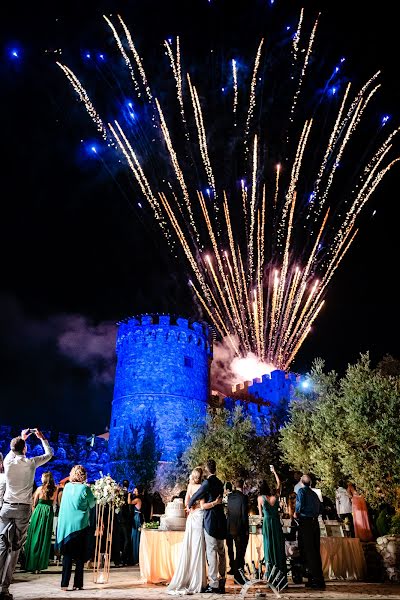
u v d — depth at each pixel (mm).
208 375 36062
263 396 36031
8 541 6656
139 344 33969
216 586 8156
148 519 14641
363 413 13766
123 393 33438
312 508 9250
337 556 10461
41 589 8211
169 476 28812
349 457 13641
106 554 9656
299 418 17703
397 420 13016
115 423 33312
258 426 25719
